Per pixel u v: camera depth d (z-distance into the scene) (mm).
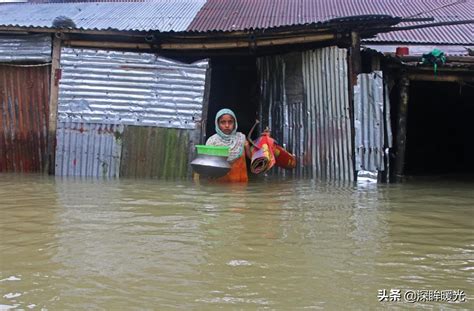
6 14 9602
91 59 7434
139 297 2500
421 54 7398
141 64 7398
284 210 4633
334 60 7008
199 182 6727
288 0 10516
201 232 3740
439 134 10680
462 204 5105
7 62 7535
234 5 10055
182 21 8875
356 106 6852
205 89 7340
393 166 7273
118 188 6000
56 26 7258
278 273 2857
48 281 2709
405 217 4379
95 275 2807
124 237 3576
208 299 2479
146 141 7359
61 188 5945
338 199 5312
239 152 6750
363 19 6445
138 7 9898
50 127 7430
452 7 9742
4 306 2379
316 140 7250
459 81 7191
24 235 3617
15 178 6938
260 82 7742
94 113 7398
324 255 3195
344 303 2443
